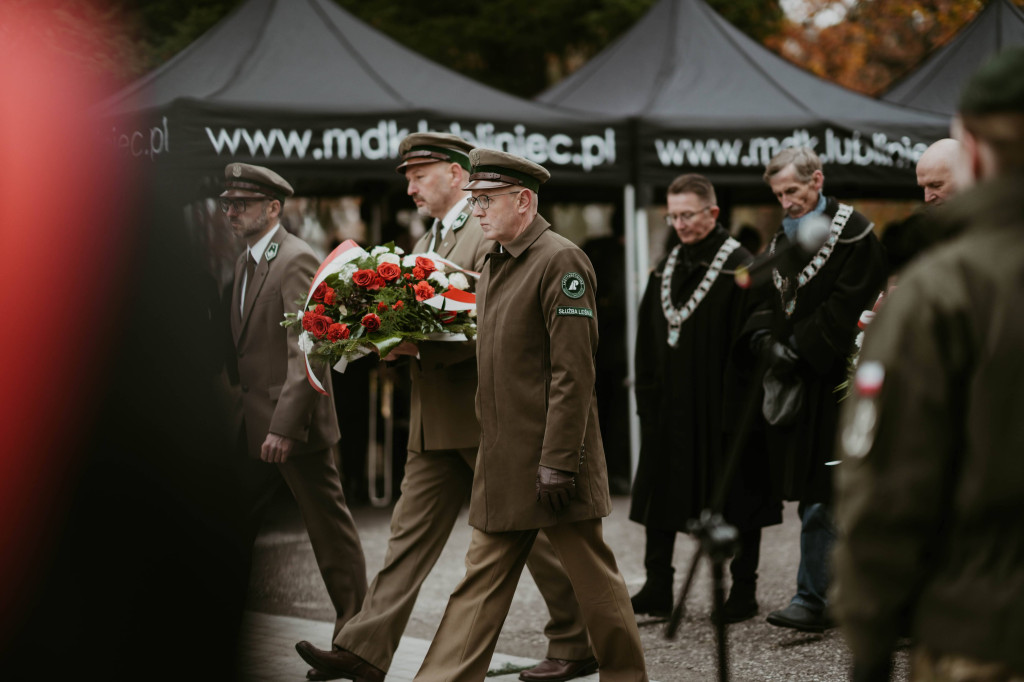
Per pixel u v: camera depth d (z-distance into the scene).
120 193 3.65
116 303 3.58
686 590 2.95
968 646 2.01
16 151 3.51
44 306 3.49
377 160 9.04
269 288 5.33
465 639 4.21
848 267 5.58
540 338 4.21
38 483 3.46
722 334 6.19
